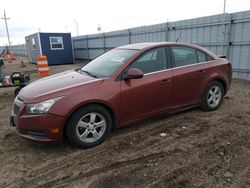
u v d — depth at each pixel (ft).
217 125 14.76
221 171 9.89
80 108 11.75
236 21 29.45
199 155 11.22
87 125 12.09
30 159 11.52
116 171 10.21
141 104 13.66
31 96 11.74
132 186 9.18
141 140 13.05
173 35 39.37
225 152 11.40
